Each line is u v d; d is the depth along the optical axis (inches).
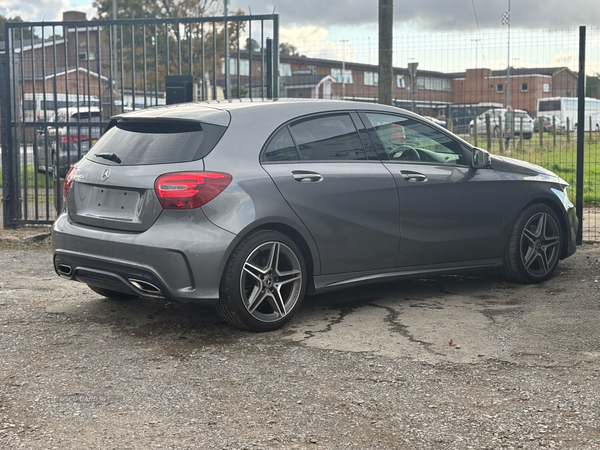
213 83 350.6
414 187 218.8
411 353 172.1
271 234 189.2
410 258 220.4
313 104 209.3
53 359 170.1
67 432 128.3
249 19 346.9
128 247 181.8
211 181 180.2
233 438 125.9
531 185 248.4
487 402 141.3
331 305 220.8
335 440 125.0
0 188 492.7
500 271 255.1
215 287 180.5
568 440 124.0
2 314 209.9
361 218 207.0
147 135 195.0
